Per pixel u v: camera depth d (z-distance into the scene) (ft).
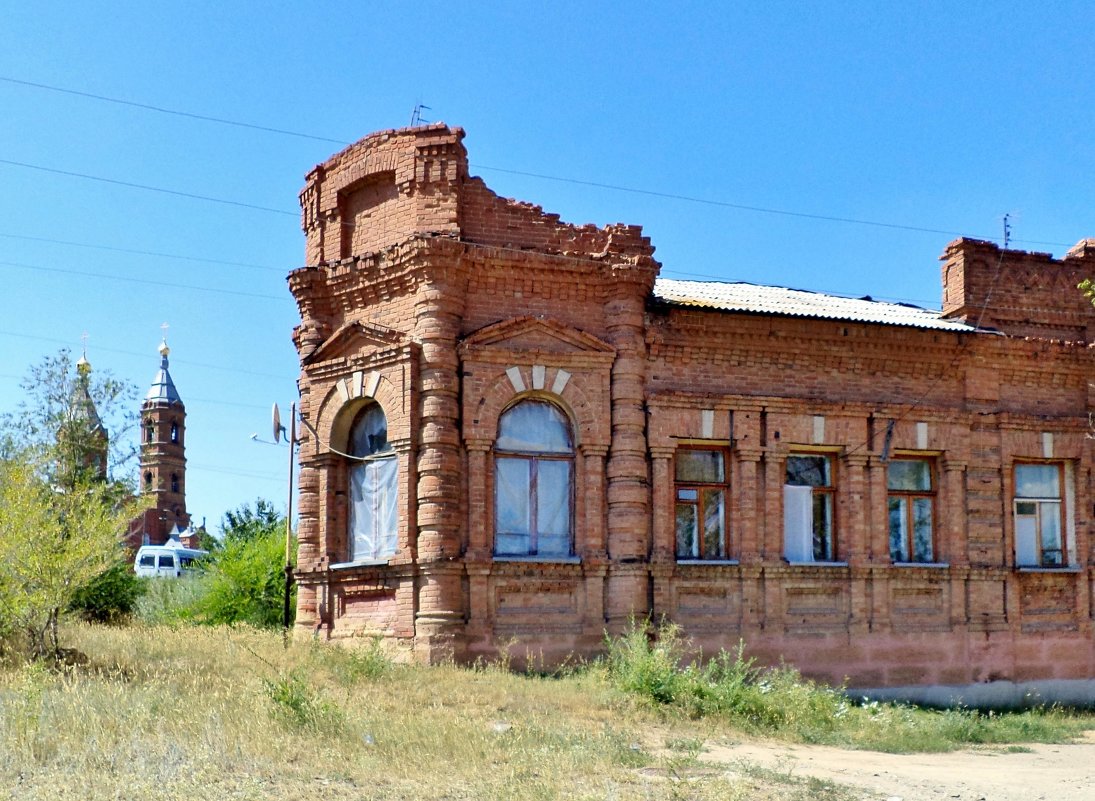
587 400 78.64
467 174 79.10
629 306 79.46
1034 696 87.66
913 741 64.03
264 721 49.98
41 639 67.00
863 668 82.89
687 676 67.15
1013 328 93.04
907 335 86.89
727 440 81.82
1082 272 95.71
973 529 87.81
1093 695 89.35
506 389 77.36
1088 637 90.07
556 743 50.96
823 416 84.53
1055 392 92.68
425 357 76.28
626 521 77.56
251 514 176.96
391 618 76.48
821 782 47.24
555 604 77.00
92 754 43.93
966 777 52.13
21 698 51.29
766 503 82.28
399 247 77.56
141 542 302.86
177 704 52.42
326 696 56.49
